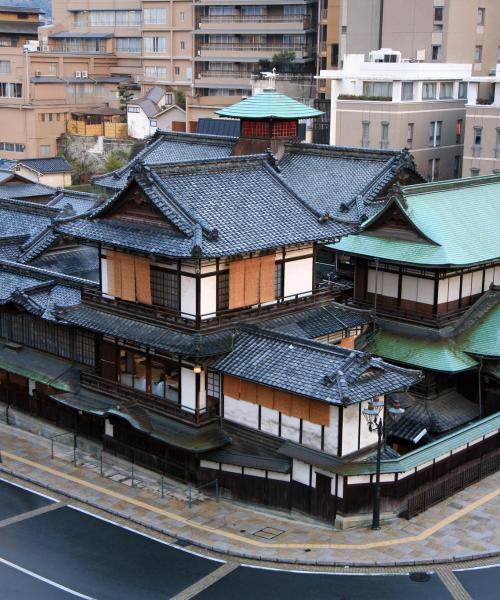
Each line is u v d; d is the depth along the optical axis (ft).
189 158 232.94
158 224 124.98
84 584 102.01
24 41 533.55
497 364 141.59
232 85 434.30
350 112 311.68
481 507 122.31
